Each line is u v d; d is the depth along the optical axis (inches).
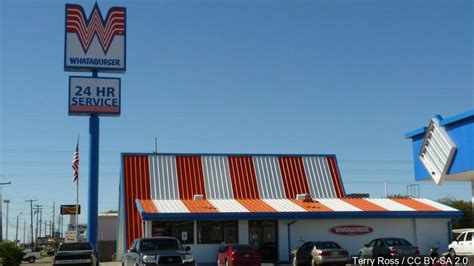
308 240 1526.8
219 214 1444.4
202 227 1472.7
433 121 971.9
